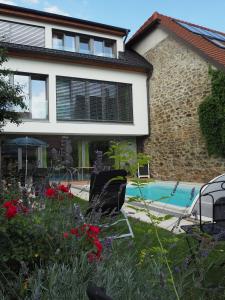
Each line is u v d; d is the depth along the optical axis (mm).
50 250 2084
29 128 12273
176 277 2100
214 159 11234
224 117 10648
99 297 893
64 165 3748
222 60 11117
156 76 14383
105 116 14016
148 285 1801
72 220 2516
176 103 13125
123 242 2822
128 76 14484
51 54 12492
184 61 12672
